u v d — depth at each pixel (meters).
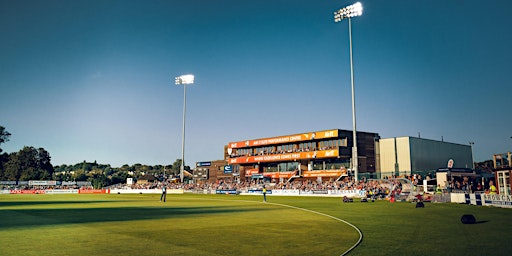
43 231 16.81
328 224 19.52
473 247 12.41
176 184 91.81
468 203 33.81
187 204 39.81
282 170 86.31
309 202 42.38
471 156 90.75
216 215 25.41
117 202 44.97
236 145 95.94
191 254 11.50
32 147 148.25
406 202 39.81
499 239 14.00
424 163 75.38
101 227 18.31
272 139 86.88
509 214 23.62
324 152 74.50
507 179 32.88
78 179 151.00
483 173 67.12
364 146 75.81
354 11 57.44
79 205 38.62
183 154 90.19
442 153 80.56
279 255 11.32
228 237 14.94
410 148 72.94
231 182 92.62
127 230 17.12
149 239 14.41
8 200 51.84
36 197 63.91
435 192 46.25
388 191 48.91
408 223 19.53
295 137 81.75
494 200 30.33
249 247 12.68
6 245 13.05
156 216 24.64
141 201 47.38
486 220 20.20
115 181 126.25
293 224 19.61
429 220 20.89
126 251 11.97
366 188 54.44
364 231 16.56
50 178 140.12
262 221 21.17
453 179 55.28
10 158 148.62
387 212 26.89
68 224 19.70
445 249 12.09
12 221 21.38
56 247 12.67
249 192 72.94
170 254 11.49
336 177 72.81
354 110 56.50
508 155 32.25
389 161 75.62
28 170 138.38
